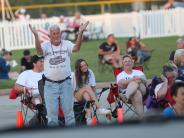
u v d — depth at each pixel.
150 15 67.00
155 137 8.52
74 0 85.75
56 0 85.88
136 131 8.66
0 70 42.28
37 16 82.56
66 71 21.59
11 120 27.59
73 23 64.06
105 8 85.38
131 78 24.09
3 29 61.06
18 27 61.47
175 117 9.30
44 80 21.77
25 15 80.81
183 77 23.56
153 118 8.98
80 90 23.83
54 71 21.44
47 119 22.12
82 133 8.72
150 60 50.03
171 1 75.88
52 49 21.45
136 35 66.31
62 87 21.62
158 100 21.78
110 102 24.34
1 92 37.94
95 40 66.50
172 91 17.11
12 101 34.62
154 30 66.94
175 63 24.44
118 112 21.27
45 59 21.62
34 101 24.02
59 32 21.42
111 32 68.62
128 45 46.47
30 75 24.44
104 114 23.33
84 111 23.06
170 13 67.00
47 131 8.94
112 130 8.74
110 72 45.19
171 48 56.44
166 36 67.00
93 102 23.45
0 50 60.56
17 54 57.44
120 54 45.56
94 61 50.47
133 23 67.75
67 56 21.64
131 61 24.91
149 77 42.34
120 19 68.44
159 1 78.75
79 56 53.53
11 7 75.12
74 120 21.88
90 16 67.81
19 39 61.56
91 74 24.34
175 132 8.63
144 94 24.08
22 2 84.06
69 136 8.64
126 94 23.81
